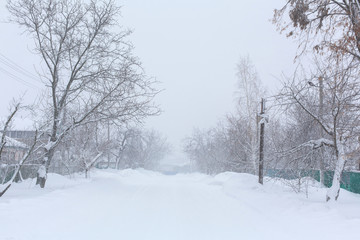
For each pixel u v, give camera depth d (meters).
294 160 12.73
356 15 10.01
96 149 26.53
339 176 10.92
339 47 10.10
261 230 8.35
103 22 14.47
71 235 7.13
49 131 14.49
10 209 8.74
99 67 14.98
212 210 11.79
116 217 9.52
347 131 10.84
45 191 12.95
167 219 9.66
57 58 14.16
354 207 9.50
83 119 14.52
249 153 28.25
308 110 11.64
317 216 9.16
